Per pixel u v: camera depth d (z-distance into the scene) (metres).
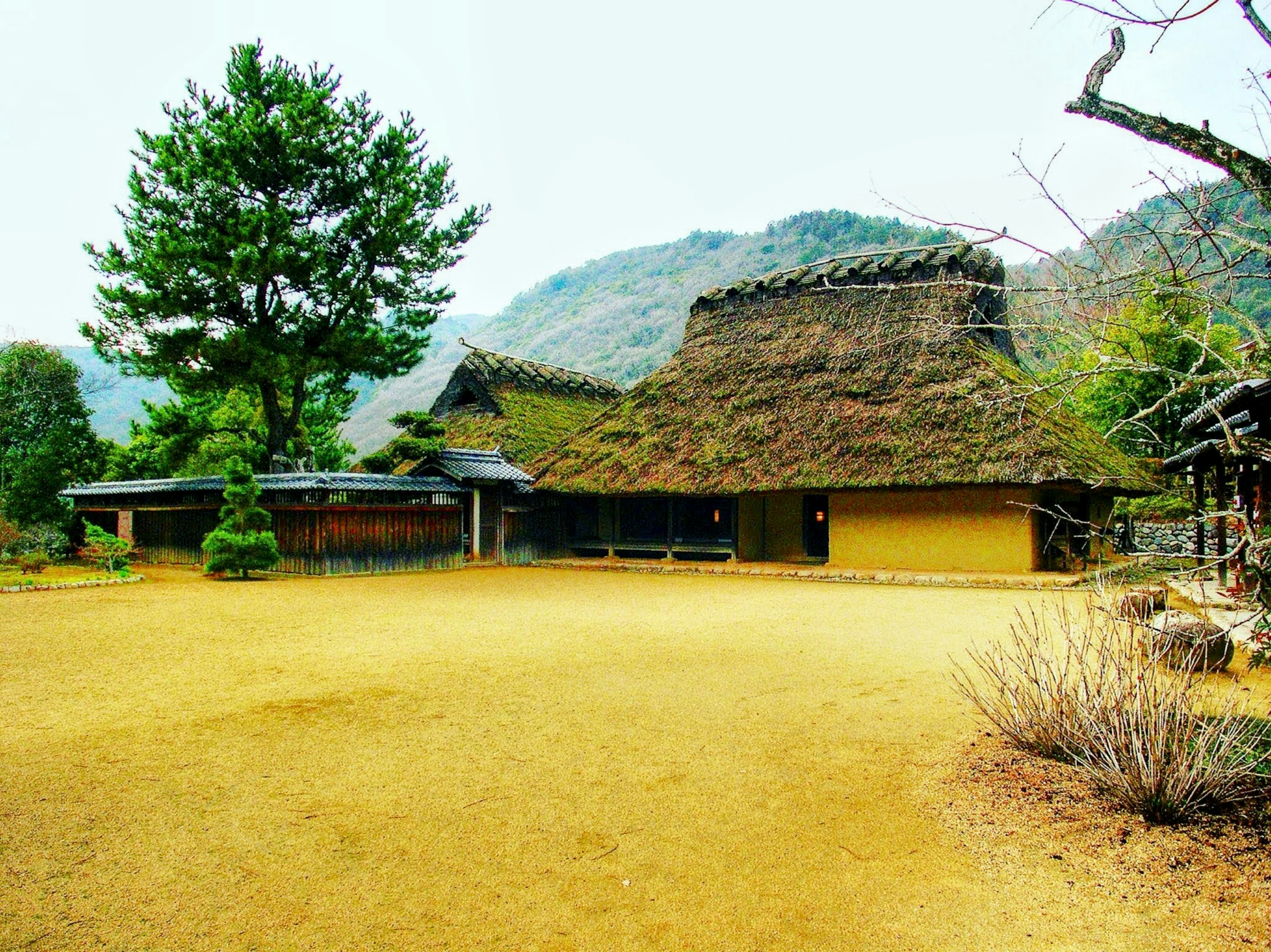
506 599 10.80
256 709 4.96
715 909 2.55
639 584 13.01
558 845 3.01
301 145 16.58
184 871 2.81
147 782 3.69
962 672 5.66
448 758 4.00
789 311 17.05
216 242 15.56
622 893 2.66
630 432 16.47
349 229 17.28
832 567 14.04
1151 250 2.99
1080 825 3.10
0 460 18.70
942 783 3.58
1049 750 3.79
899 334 13.95
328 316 17.95
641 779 3.69
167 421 19.77
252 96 17.56
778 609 9.53
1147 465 15.66
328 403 26.00
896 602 10.12
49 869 2.83
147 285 15.72
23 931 2.41
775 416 14.54
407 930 2.43
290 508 14.59
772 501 16.62
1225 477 10.05
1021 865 2.83
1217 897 2.57
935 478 11.82
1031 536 12.50
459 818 3.27
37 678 5.86
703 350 17.64
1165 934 2.39
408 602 10.54
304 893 2.66
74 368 20.08
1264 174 2.57
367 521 14.89
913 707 4.88
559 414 21.91
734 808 3.35
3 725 4.62
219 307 16.59
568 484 15.96
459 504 16.59
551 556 18.41
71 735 4.43
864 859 2.89
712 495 14.00
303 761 3.97
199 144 15.84
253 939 2.38
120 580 13.09
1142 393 11.62
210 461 22.31
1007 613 8.87
